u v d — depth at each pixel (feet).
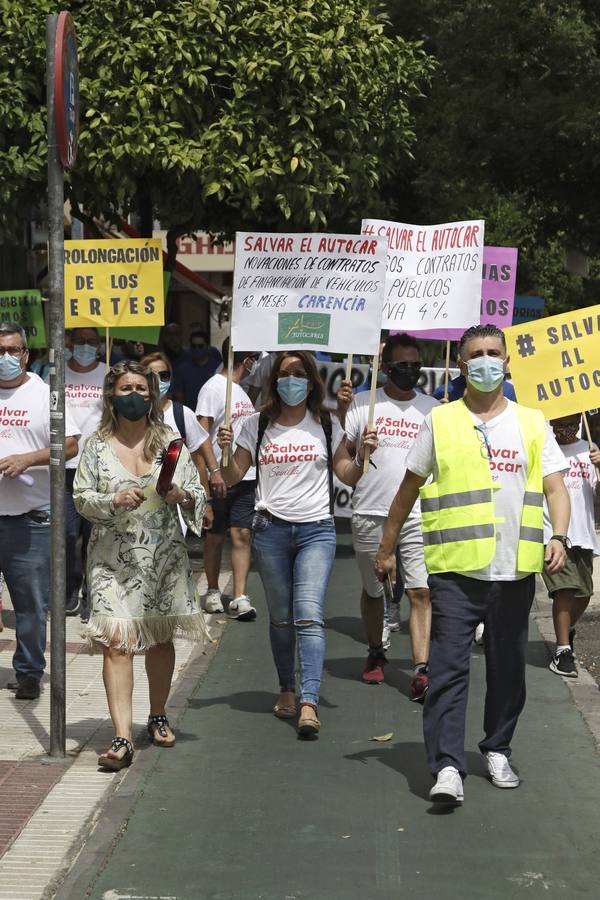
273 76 36.11
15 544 22.58
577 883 15.02
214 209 42.78
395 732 21.43
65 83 19.26
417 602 23.48
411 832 16.65
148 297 32.19
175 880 15.06
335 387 38.58
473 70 55.42
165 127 35.32
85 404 29.66
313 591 21.17
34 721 21.81
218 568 31.32
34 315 32.94
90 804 17.66
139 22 35.63
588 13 54.24
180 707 22.84
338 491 37.04
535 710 22.81
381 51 38.27
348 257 22.30
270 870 15.37
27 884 14.90
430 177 57.72
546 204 61.41
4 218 37.42
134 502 18.83
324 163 36.52
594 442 27.76
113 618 19.20
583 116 51.55
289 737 21.07
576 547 25.25
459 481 17.80
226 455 21.89
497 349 17.75
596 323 25.35
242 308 22.50
